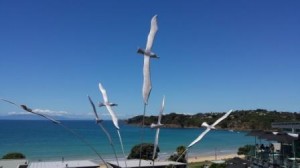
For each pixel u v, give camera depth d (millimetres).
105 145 123000
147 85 13156
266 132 30875
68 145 123812
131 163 40781
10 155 56406
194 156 93000
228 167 30984
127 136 172500
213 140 172000
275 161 30859
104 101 15359
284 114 109188
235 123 110250
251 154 37000
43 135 179375
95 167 41656
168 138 164875
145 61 13000
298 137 29141
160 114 14234
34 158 86625
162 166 40688
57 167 39812
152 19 12914
